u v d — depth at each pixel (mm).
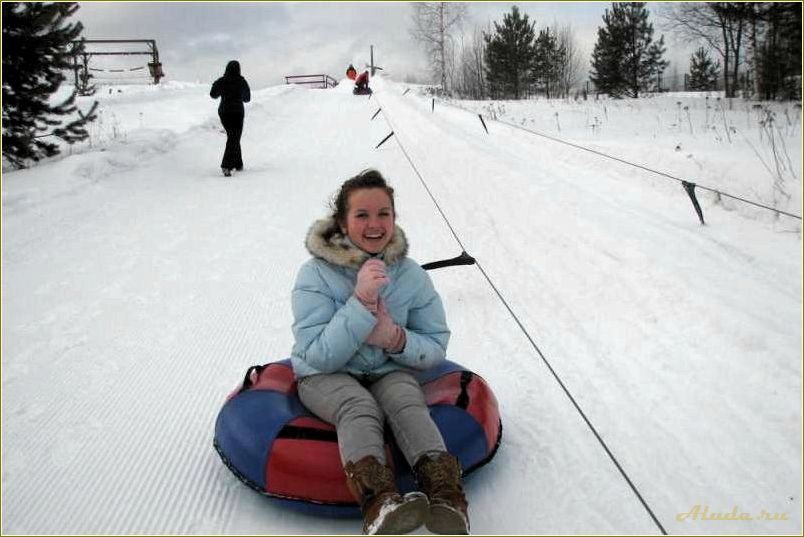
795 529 2645
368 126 16969
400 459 2771
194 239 7012
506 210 7840
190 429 3533
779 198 8000
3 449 3336
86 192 8750
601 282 5402
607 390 3809
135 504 2893
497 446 3078
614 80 34406
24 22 8883
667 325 4551
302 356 2947
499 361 4230
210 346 4566
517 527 2684
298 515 2803
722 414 3502
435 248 6531
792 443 3229
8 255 6363
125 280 5797
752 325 4391
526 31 43156
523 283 5539
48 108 9672
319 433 2789
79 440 3418
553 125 20578
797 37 23406
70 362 4312
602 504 2822
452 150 12445
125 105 18094
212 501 2910
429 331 3156
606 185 9203
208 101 20281
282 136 15531
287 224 7621
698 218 7301
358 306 2783
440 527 2365
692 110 23422
